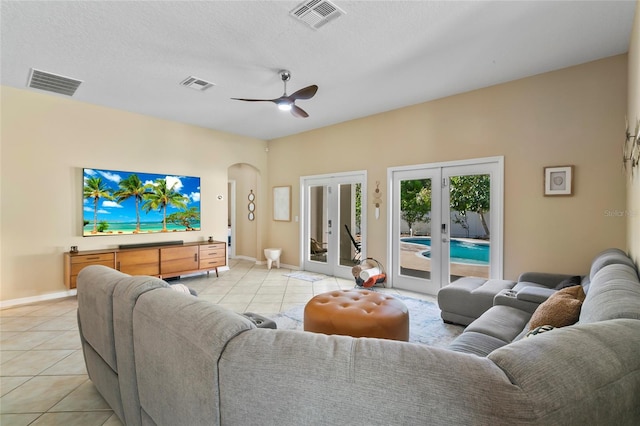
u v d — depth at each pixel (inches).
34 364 96.8
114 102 173.2
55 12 93.8
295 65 128.7
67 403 77.9
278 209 261.4
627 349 32.8
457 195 162.7
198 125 221.6
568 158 129.5
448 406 27.0
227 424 36.3
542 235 135.8
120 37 107.9
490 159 149.7
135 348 56.6
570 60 124.1
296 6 91.5
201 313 45.4
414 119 176.9
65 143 166.9
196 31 104.3
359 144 203.5
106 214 180.5
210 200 230.1
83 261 161.8
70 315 138.9
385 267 191.2
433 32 104.7
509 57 121.8
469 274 158.6
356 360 31.6
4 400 78.9
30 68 131.2
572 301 69.1
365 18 97.0
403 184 184.9
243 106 179.8
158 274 188.4
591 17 96.2
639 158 76.3
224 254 222.4
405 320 96.5
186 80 143.8
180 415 44.5
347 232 214.7
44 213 160.6
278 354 34.5
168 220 206.7
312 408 31.0
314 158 232.1
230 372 35.7
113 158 183.8
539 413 25.4
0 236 148.9
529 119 138.9
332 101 172.1
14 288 152.3
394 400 28.5
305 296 171.3
